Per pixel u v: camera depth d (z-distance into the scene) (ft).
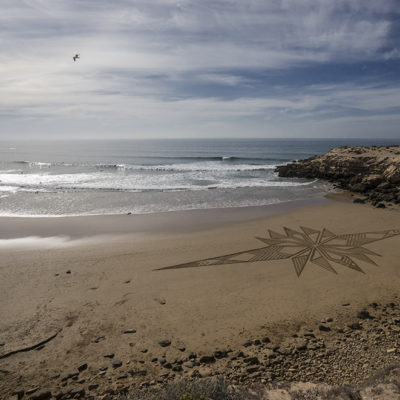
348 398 20.79
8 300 38.04
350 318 33.53
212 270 47.09
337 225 69.26
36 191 111.86
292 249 55.36
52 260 50.93
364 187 112.78
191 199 101.04
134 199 100.68
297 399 21.45
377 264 48.14
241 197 104.27
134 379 25.35
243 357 27.81
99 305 37.04
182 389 21.59
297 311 35.32
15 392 23.98
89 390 24.25
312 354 27.66
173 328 32.55
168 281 43.45
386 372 22.98
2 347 29.37
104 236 64.34
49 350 29.17
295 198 102.78
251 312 35.35
